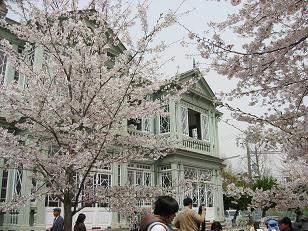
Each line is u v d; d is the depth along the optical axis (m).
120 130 7.12
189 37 4.94
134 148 7.13
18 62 6.62
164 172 15.76
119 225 12.26
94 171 6.54
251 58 4.75
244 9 4.65
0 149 5.51
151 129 16.05
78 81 6.70
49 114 6.16
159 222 2.85
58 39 6.59
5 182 10.72
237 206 20.84
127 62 6.62
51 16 6.77
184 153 16.02
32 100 6.01
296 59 4.77
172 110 16.16
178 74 7.34
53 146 7.10
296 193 6.52
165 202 3.11
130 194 6.35
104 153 6.48
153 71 7.07
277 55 4.62
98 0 6.93
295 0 4.32
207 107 19.19
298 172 8.45
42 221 10.22
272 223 6.68
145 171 15.27
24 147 5.82
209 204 17.39
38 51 9.43
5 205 5.84
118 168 13.30
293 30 4.58
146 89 6.92
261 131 5.47
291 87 5.05
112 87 6.56
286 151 5.38
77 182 6.41
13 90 6.13
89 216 11.59
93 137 5.95
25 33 6.57
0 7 6.44
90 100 6.49
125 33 7.00
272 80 5.01
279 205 6.46
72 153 6.13
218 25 4.89
